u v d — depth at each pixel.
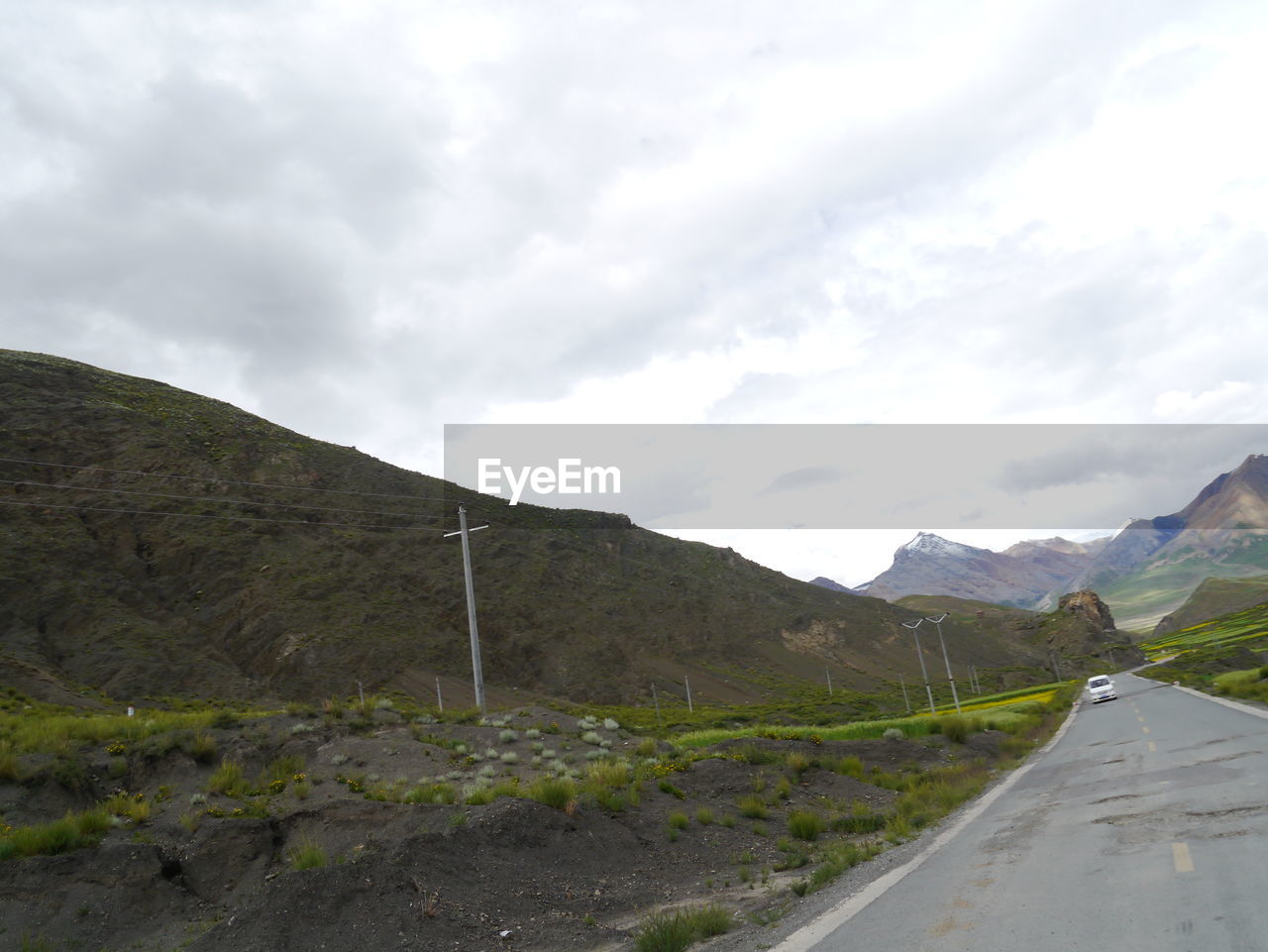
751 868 14.25
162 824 14.80
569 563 114.38
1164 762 18.33
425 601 88.31
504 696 73.94
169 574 76.19
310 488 100.81
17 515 74.06
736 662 107.81
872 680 115.38
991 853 11.32
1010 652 149.75
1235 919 6.21
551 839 13.61
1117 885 8.05
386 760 22.27
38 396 93.06
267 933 9.05
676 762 22.42
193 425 103.94
